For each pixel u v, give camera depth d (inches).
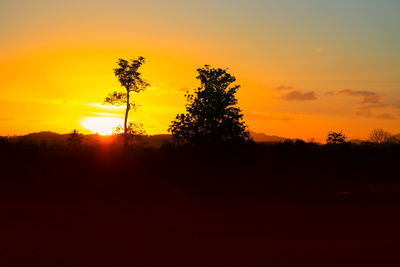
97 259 542.9
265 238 695.1
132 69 1971.0
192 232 746.8
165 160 1936.5
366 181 2003.0
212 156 2005.4
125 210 1060.5
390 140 2952.8
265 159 2186.3
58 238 672.4
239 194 1531.7
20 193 1451.8
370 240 684.1
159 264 522.9
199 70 2105.1
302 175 2034.9
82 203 1229.7
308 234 737.0
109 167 1881.2
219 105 2069.4
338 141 2613.2
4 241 644.1
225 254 575.8
